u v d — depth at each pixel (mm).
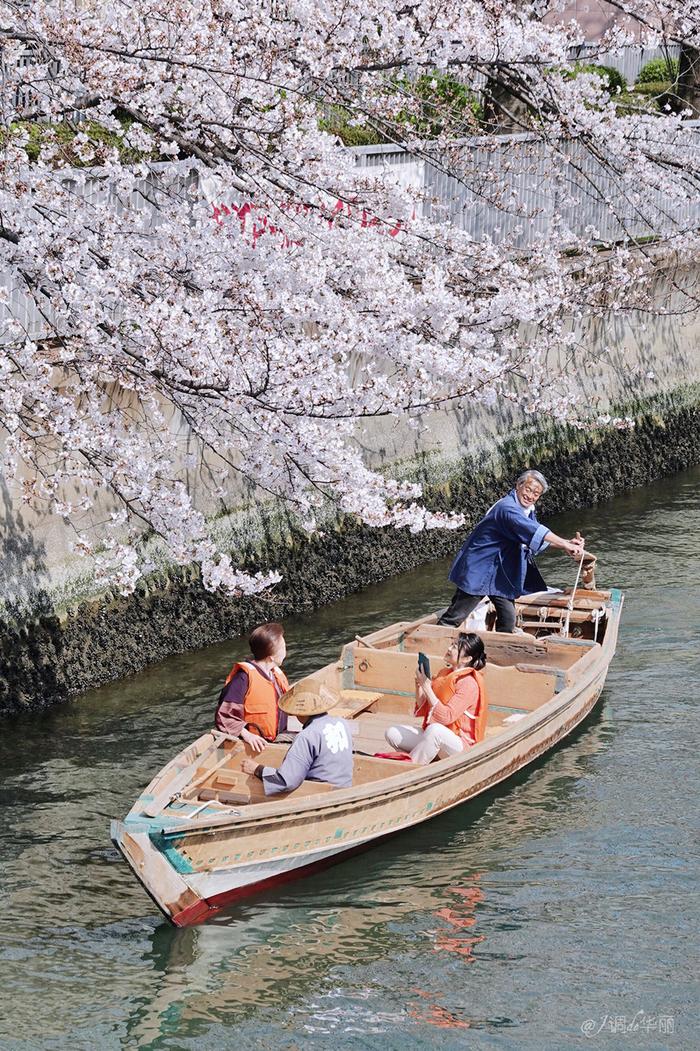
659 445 53875
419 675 25047
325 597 38625
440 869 22938
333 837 21922
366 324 26062
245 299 25047
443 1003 19094
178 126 27844
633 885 22281
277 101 27531
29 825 24828
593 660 28969
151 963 20266
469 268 33281
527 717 25859
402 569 41750
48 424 24141
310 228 27047
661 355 54625
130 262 23953
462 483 44688
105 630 32438
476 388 27578
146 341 23734
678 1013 18734
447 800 24141
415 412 30281
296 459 25094
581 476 49469
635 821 24594
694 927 20938
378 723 27266
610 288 42906
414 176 40125
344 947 20531
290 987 19547
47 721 29828
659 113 40031
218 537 35844
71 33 24625
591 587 32969
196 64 24969
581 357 49938
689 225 46969
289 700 22203
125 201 26438
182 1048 18172
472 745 24719
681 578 39469
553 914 21422
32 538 30969
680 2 37500
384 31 28281
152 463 26328
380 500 25375
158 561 33938
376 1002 19156
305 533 38250
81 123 30422
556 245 39344
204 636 34938
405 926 21125
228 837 20516
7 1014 18984
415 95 33312
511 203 41438
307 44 27609
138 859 20016
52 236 23969
